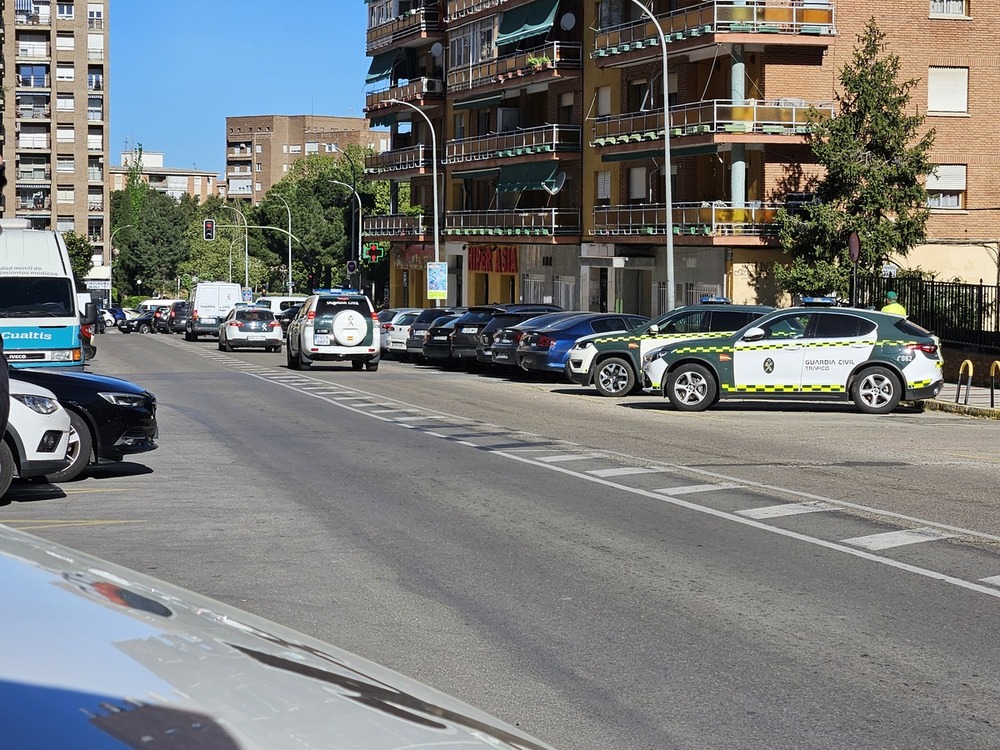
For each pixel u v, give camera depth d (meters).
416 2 73.44
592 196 54.97
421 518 10.87
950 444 17.80
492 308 37.75
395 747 1.40
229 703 1.39
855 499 12.25
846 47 44.00
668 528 10.45
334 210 110.44
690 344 23.41
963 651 6.59
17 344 23.61
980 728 5.28
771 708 5.53
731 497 12.28
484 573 8.52
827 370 23.09
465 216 64.88
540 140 57.03
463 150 65.25
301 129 187.00
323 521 10.69
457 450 16.31
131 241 149.25
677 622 7.17
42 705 1.28
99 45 116.12
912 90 44.72
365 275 95.75
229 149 190.75
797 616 7.34
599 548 9.49
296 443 17.09
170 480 13.35
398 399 25.75
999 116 45.16
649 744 4.99
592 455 15.81
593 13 54.62
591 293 55.16
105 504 11.63
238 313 51.06
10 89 113.62
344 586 8.06
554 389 29.44
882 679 6.03
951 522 10.90
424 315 44.03
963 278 45.00
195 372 35.00
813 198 41.50
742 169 43.12
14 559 1.76
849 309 23.33
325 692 1.52
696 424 20.67
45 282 24.14
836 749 4.96
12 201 114.50
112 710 1.30
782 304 44.16
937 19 44.62
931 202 45.16
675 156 45.66
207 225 90.12
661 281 49.59
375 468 14.40
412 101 71.12
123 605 1.66
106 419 13.35
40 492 12.45
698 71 47.12
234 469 14.30
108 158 117.50
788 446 17.31
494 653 6.43
